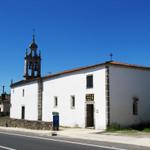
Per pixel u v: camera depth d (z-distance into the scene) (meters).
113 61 32.28
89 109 32.84
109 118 30.02
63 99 36.72
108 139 21.67
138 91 32.62
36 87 42.62
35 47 55.84
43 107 40.75
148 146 17.36
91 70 32.50
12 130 32.62
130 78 32.16
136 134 25.33
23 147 16.83
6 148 16.34
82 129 31.20
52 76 39.06
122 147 17.53
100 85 31.19
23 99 46.28
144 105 32.94
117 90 31.00
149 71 33.88
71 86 35.41
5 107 79.69
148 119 33.03
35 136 25.23
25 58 54.97
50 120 38.94
